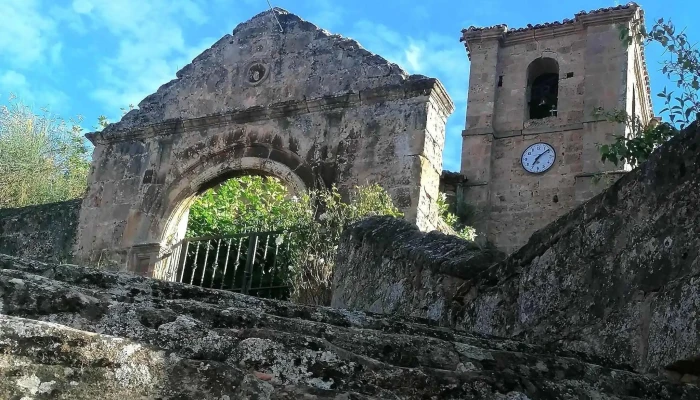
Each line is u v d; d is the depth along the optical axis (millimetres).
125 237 14336
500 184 28938
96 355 3281
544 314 6090
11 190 19719
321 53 14281
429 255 7758
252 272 12820
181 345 3855
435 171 13117
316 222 12219
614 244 5672
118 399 3209
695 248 4918
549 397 4109
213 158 14281
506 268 6715
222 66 15039
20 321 3260
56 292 3969
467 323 6992
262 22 15070
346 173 13102
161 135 14859
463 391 3932
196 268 14570
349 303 9375
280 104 13938
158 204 14344
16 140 20469
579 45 29797
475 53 31047
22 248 15094
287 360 3828
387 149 12984
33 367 3150
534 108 30750
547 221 27812
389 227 9203
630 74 28875
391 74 13562
